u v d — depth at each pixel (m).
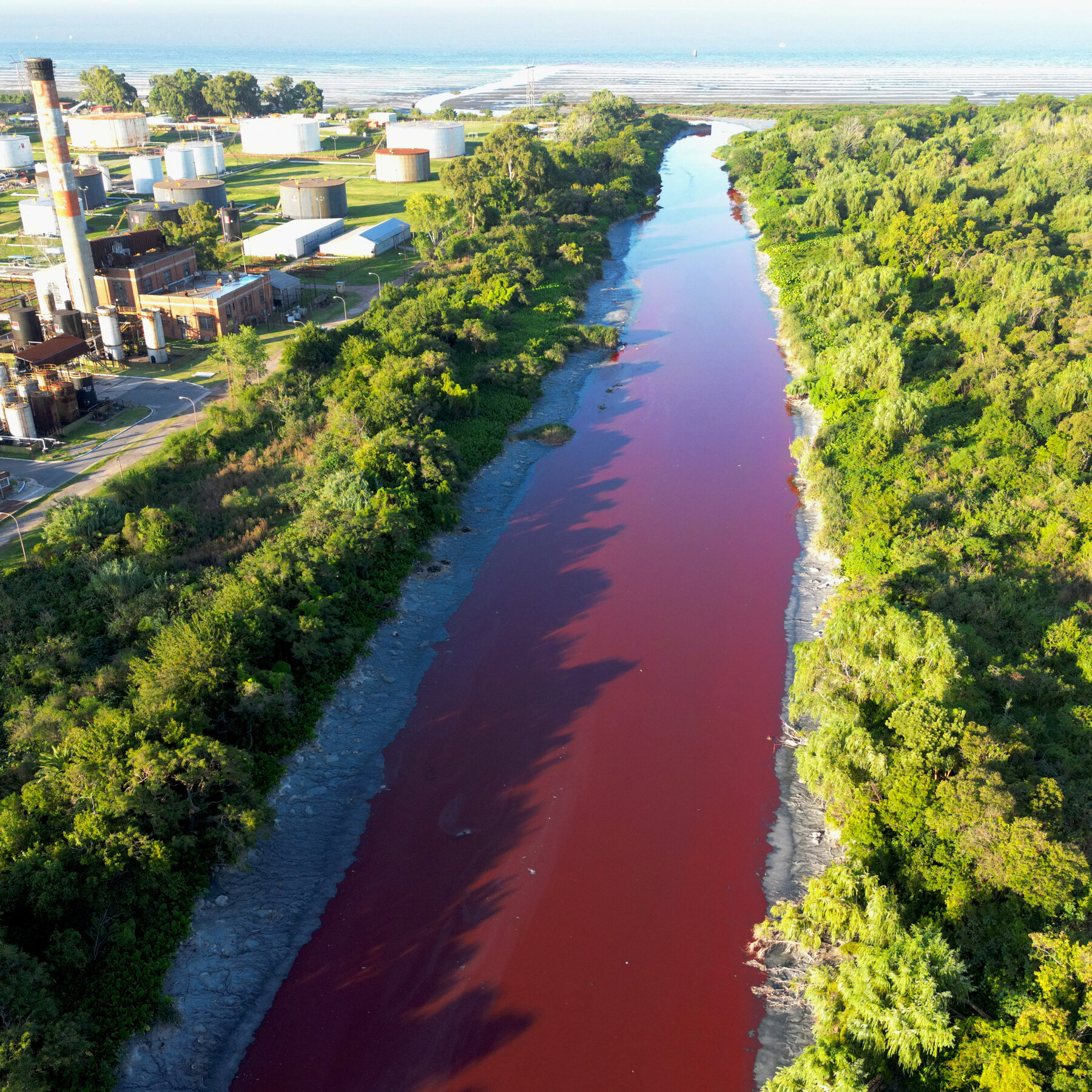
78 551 72.50
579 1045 41.88
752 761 58.03
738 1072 40.78
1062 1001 37.16
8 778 49.44
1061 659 59.59
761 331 134.75
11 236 177.38
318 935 46.69
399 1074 40.62
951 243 137.88
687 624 70.69
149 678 53.91
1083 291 119.06
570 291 146.75
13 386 96.81
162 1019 41.34
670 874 50.28
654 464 95.69
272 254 163.38
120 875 44.62
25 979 38.34
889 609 59.28
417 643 67.88
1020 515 74.94
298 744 56.78
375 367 102.38
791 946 45.84
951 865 42.91
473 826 53.16
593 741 59.41
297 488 81.38
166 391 108.69
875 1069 37.34
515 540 81.81
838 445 91.06
